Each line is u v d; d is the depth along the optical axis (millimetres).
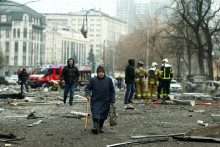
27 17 181000
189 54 74688
